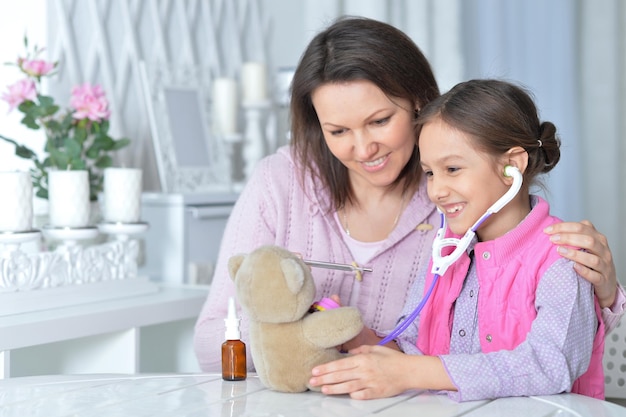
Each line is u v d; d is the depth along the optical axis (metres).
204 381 1.31
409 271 1.60
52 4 2.50
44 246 2.24
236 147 3.19
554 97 3.56
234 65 3.21
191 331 2.25
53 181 2.00
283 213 1.64
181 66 2.79
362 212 1.64
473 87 1.35
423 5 3.40
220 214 2.54
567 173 3.57
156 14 2.86
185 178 2.68
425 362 1.21
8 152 2.33
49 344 1.96
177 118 2.71
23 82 2.13
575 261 1.27
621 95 3.68
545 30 3.53
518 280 1.32
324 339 1.20
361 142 1.43
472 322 1.37
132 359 1.97
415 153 1.59
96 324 1.86
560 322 1.22
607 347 1.65
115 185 2.13
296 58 3.54
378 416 1.11
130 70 2.78
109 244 2.12
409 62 1.44
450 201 1.33
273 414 1.11
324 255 1.61
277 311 1.20
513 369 1.19
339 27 1.46
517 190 1.29
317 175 1.63
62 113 2.50
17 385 1.27
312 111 1.59
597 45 3.62
